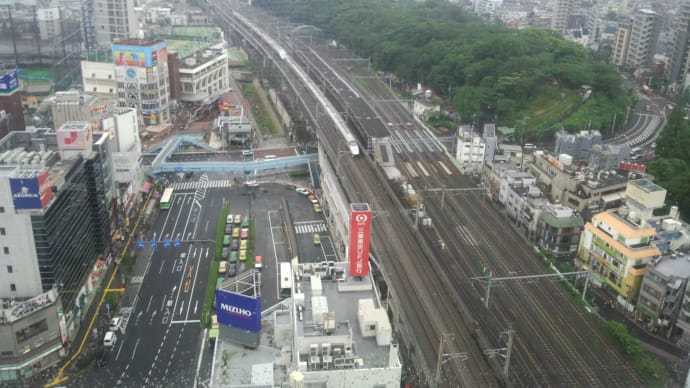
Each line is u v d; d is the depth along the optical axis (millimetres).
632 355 141000
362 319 120188
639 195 194125
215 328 157000
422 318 148500
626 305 170375
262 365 118812
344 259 192750
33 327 142375
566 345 144000
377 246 181750
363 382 111312
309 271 138625
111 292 174375
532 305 159375
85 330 160250
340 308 128875
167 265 190375
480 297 160875
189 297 174375
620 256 172125
